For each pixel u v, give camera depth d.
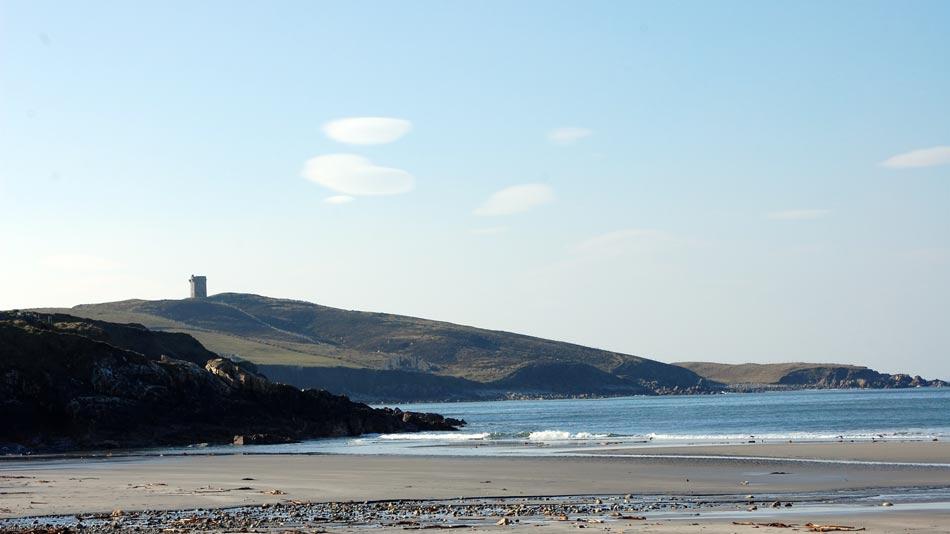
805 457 54.03
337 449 79.94
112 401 92.56
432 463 56.97
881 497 34.62
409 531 26.16
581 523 27.34
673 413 183.38
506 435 97.25
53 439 87.12
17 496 37.66
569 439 87.56
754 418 140.62
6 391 88.25
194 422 98.31
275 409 108.31
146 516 31.09
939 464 47.97
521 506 33.50
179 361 104.88
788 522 26.97
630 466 51.34
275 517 30.39
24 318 110.94
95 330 113.81
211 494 38.53
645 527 26.19
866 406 186.50
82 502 35.34
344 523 28.47
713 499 35.16
